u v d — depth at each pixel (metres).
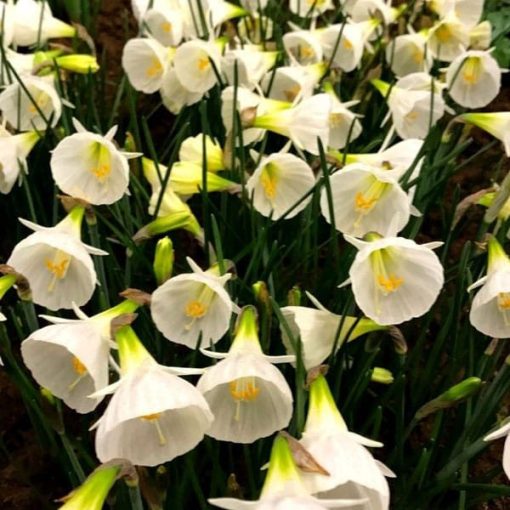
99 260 0.51
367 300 0.46
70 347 0.43
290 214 0.53
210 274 0.47
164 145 0.66
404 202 0.49
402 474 0.50
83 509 0.40
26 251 0.48
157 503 0.44
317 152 0.54
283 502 0.39
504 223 0.53
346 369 0.51
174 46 0.65
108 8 0.79
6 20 0.64
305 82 0.59
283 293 0.55
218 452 0.49
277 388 0.43
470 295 0.52
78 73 0.63
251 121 0.54
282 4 0.74
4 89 0.59
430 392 0.54
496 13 0.75
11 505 0.51
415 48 0.67
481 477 0.51
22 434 0.54
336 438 0.42
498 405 0.52
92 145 0.51
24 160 0.55
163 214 0.54
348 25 0.64
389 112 0.61
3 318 0.45
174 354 0.52
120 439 0.42
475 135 0.72
